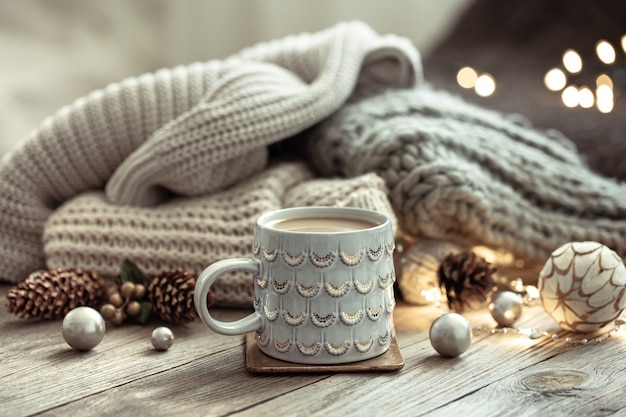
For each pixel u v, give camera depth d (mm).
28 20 1763
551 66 1256
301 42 981
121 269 784
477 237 847
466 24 1455
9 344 729
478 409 610
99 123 885
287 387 644
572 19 1329
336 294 652
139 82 901
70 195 908
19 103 1533
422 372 666
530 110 1077
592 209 841
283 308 660
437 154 826
